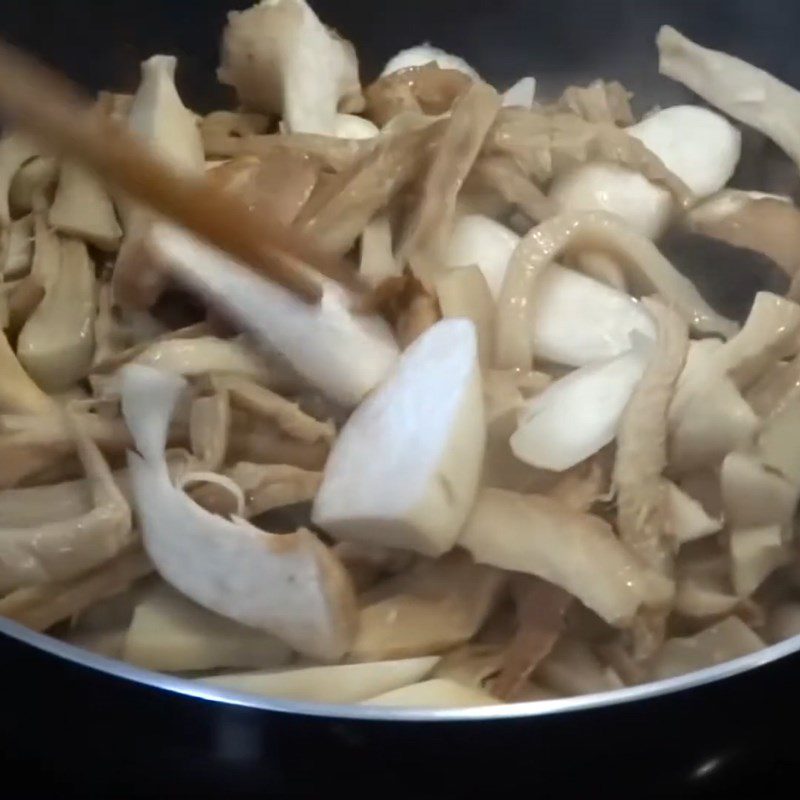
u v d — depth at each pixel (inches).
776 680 13.2
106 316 17.1
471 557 15.1
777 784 14.0
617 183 18.8
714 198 19.3
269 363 16.0
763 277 18.9
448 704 14.3
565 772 13.1
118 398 15.8
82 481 15.6
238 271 15.8
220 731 13.0
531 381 16.4
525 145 18.5
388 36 21.5
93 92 20.0
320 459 15.7
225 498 15.2
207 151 19.1
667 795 13.7
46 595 15.0
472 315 16.5
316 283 15.4
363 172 17.3
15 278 17.7
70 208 17.6
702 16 20.3
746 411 15.6
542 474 15.7
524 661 14.9
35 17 19.2
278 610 14.6
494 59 21.6
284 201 17.2
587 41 21.2
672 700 12.8
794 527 15.6
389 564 15.2
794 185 19.9
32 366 16.8
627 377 16.1
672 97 21.0
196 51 20.6
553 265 17.4
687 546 15.6
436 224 17.3
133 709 13.2
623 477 15.4
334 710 12.6
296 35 19.5
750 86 19.8
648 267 17.5
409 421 14.9
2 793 14.1
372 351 15.7
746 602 15.4
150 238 16.0
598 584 14.6
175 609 15.1
